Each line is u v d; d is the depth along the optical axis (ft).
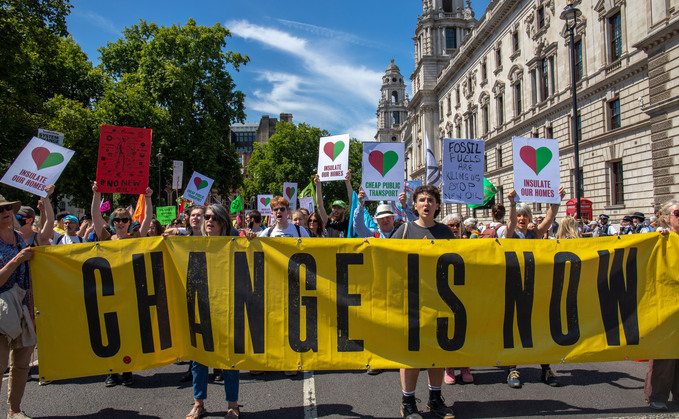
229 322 13.91
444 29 194.70
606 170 79.97
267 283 14.11
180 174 56.90
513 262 14.30
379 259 14.14
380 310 13.98
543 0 100.99
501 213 21.76
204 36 108.47
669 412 13.69
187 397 16.12
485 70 138.21
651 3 64.85
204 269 14.16
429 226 14.90
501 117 128.06
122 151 19.89
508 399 15.24
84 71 100.58
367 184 24.36
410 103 214.28
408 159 251.80
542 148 20.36
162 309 14.25
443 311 14.02
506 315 14.15
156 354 14.11
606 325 14.30
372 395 15.90
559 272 14.39
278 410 14.48
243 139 361.51
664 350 14.07
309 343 13.91
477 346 13.97
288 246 14.20
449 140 22.77
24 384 14.10
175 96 100.42
